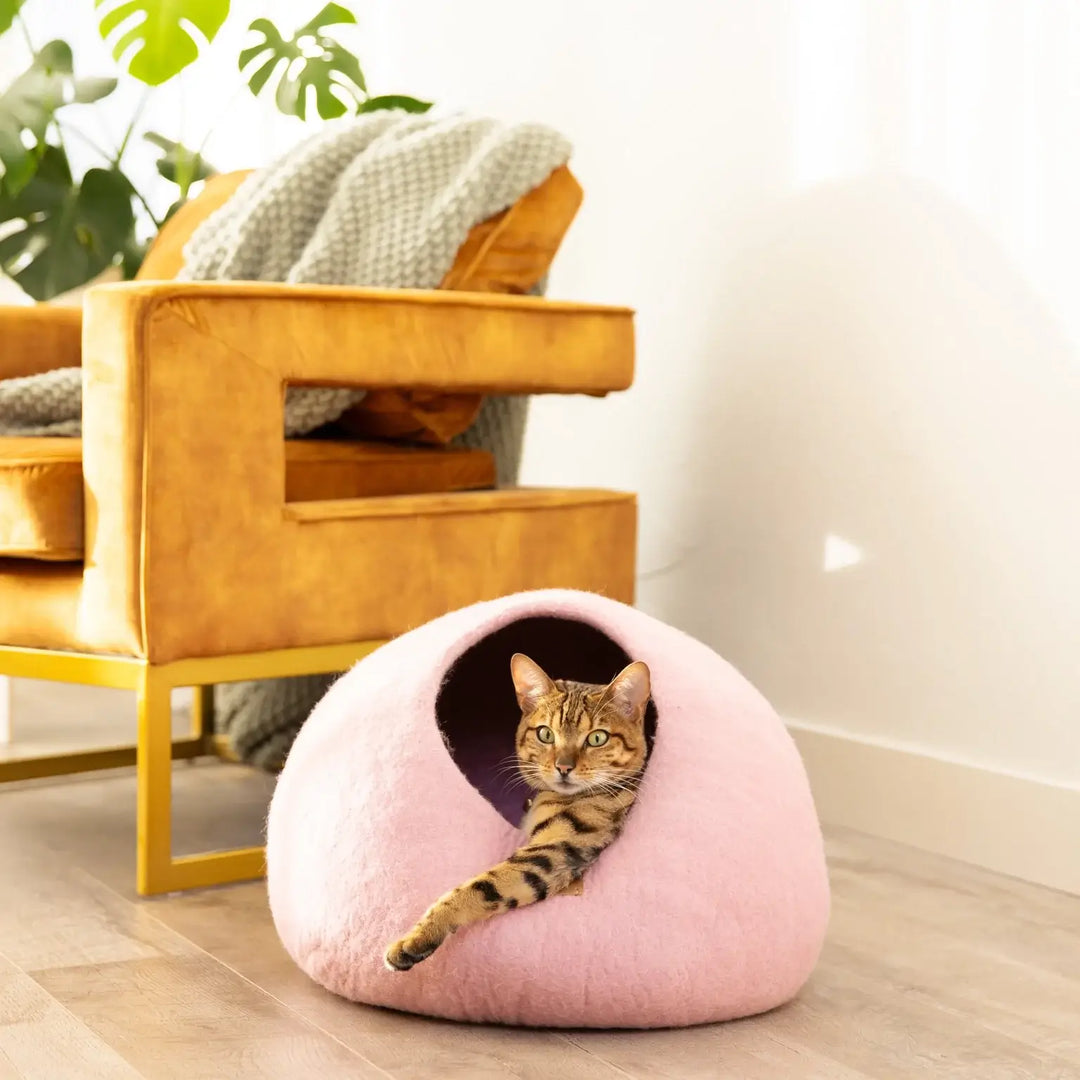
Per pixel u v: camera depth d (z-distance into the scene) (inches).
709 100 97.1
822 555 90.5
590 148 108.0
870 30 85.6
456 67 121.6
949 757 82.4
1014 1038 55.9
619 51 104.7
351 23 124.0
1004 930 69.2
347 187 87.9
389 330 76.0
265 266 89.7
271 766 97.8
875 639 87.0
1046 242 76.0
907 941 67.4
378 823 56.1
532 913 54.2
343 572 75.4
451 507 79.8
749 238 94.7
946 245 81.6
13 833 83.4
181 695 125.2
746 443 95.8
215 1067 51.2
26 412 88.8
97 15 168.9
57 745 107.2
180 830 84.7
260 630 72.5
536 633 73.6
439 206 85.0
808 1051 54.1
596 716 59.7
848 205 87.6
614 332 86.7
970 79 79.9
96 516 69.7
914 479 84.2
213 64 152.9
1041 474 76.8
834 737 88.9
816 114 89.4
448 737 73.4
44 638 73.0
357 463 84.9
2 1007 56.6
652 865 54.6
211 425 69.8
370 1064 51.8
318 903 57.2
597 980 53.8
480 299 80.0
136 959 62.5
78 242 130.8
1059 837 75.9
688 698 58.4
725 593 98.1
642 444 104.8
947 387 81.9
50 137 171.3
